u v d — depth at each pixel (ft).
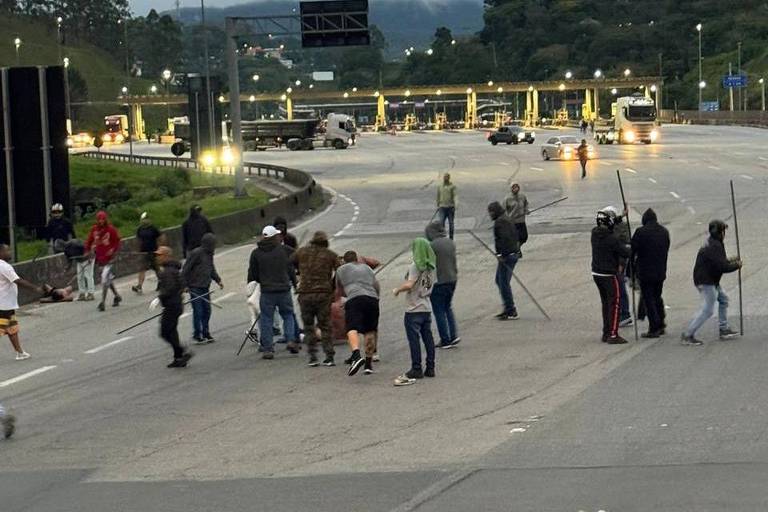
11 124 114.73
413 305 56.85
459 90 607.78
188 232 91.86
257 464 42.42
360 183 230.89
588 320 72.28
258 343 69.62
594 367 57.21
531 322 72.84
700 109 553.23
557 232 127.03
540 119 618.03
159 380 60.95
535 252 110.22
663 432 43.21
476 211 158.30
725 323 62.34
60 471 43.04
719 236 60.75
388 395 53.78
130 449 46.03
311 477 39.99
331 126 412.36
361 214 168.45
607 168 227.40
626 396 50.11
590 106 615.57
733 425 43.68
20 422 52.42
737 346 60.34
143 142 584.40
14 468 43.93
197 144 283.18
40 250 127.13
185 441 46.88
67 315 88.53
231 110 190.08
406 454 42.52
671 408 47.21
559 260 103.40
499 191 188.75
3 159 115.03
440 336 65.57
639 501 34.24
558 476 37.86
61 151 115.03
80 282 96.94
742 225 120.88
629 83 585.63
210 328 78.38
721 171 204.33
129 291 101.50
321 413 50.85
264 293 65.21
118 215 192.13
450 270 64.75
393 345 67.62
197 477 40.98
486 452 41.96
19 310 92.27
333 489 38.09
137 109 622.54
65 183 115.44
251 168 281.74
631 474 37.55
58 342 75.87
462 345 66.08
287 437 46.60
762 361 56.03
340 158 336.90
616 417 46.21
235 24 184.24
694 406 47.29
